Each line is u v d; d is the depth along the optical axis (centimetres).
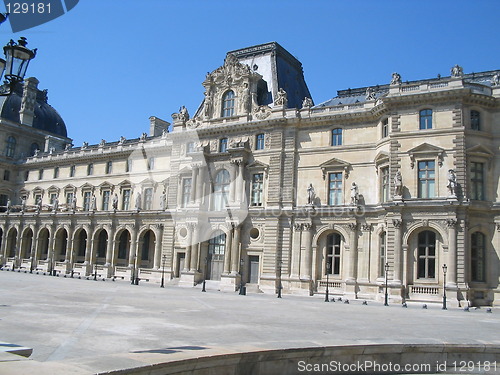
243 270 6800
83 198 9738
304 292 6256
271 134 6938
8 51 1642
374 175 6225
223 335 2216
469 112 5666
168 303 3978
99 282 7006
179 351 1521
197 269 7188
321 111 6756
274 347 1683
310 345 1781
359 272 6044
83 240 9819
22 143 11700
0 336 1934
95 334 2091
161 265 7788
